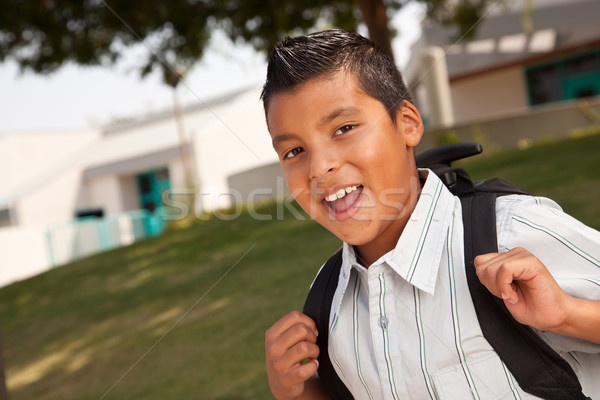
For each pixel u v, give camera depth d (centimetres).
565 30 952
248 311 249
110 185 1227
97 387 219
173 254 377
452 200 78
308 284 250
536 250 69
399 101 75
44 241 972
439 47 695
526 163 474
